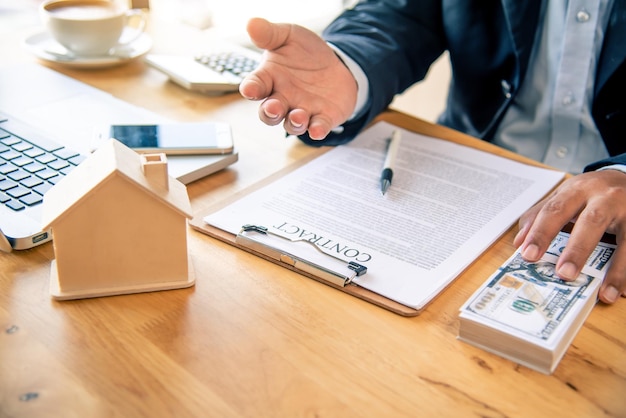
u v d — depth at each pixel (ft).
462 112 3.76
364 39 3.05
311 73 2.56
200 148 2.43
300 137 2.67
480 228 2.16
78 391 1.49
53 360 1.57
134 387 1.51
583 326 1.76
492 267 1.99
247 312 1.76
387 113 3.06
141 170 1.73
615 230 2.03
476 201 2.34
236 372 1.56
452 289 1.88
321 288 1.87
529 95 3.59
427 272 1.92
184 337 1.66
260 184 2.35
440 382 1.56
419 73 3.37
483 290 1.77
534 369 1.61
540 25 3.41
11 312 1.71
